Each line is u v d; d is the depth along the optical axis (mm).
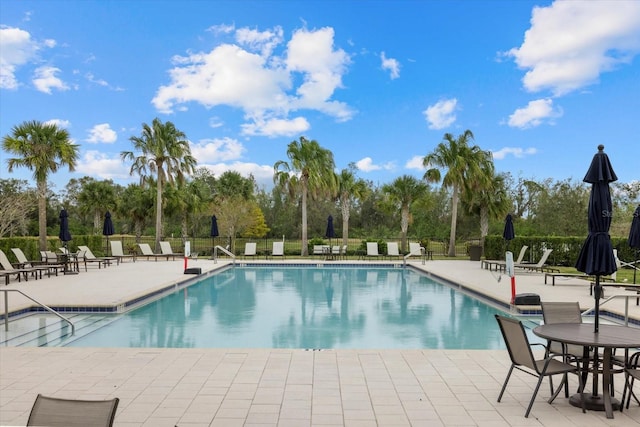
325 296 11398
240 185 32500
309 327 7859
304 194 24562
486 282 12531
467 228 32938
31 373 4617
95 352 5410
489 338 7113
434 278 15156
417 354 5352
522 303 8867
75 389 4141
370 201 38875
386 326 7965
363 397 3949
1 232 23719
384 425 3365
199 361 5031
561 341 3555
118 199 32000
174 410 3641
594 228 4043
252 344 6715
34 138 16984
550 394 4043
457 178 23656
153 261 20453
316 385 4254
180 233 36000
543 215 27688
